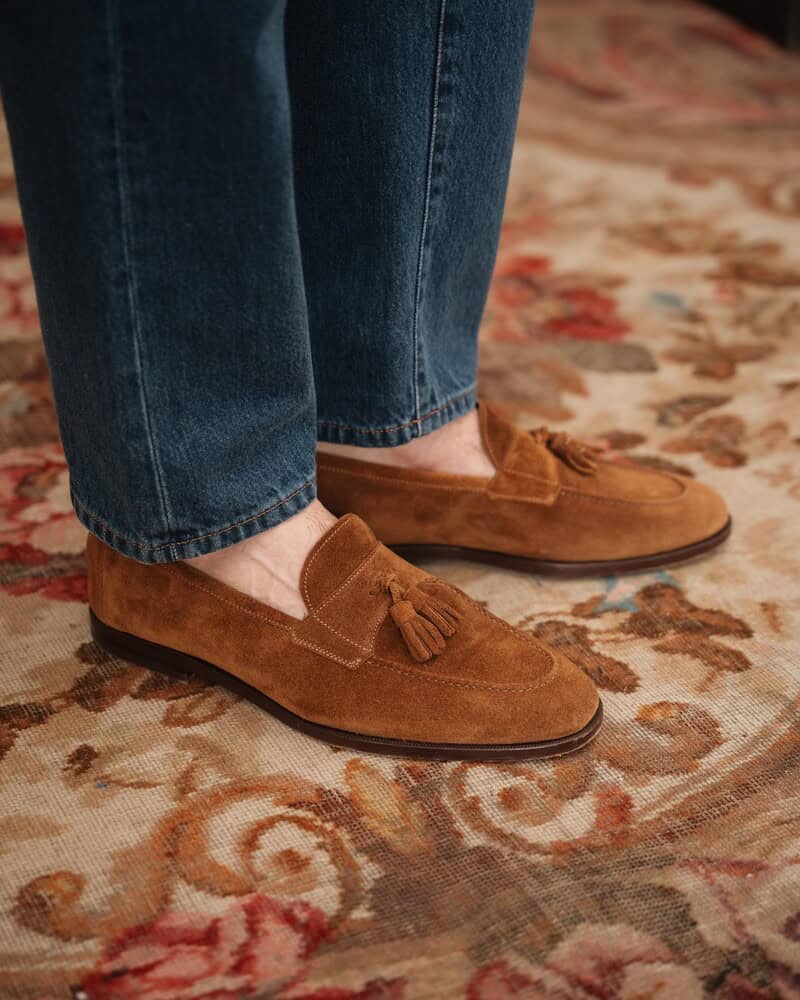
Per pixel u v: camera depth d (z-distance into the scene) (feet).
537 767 2.81
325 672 2.81
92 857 2.54
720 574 3.55
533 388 4.66
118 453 2.52
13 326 5.07
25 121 2.19
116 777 2.76
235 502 2.68
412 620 2.75
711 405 4.55
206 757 2.83
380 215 2.86
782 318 5.29
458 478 3.38
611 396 4.62
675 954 2.33
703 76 8.80
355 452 3.39
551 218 6.38
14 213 6.23
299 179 2.89
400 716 2.78
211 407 2.54
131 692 3.04
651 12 10.38
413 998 2.23
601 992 2.25
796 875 2.51
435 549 3.51
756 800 2.72
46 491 3.94
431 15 2.66
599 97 8.32
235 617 2.86
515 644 2.86
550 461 3.45
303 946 2.34
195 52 2.09
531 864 2.54
